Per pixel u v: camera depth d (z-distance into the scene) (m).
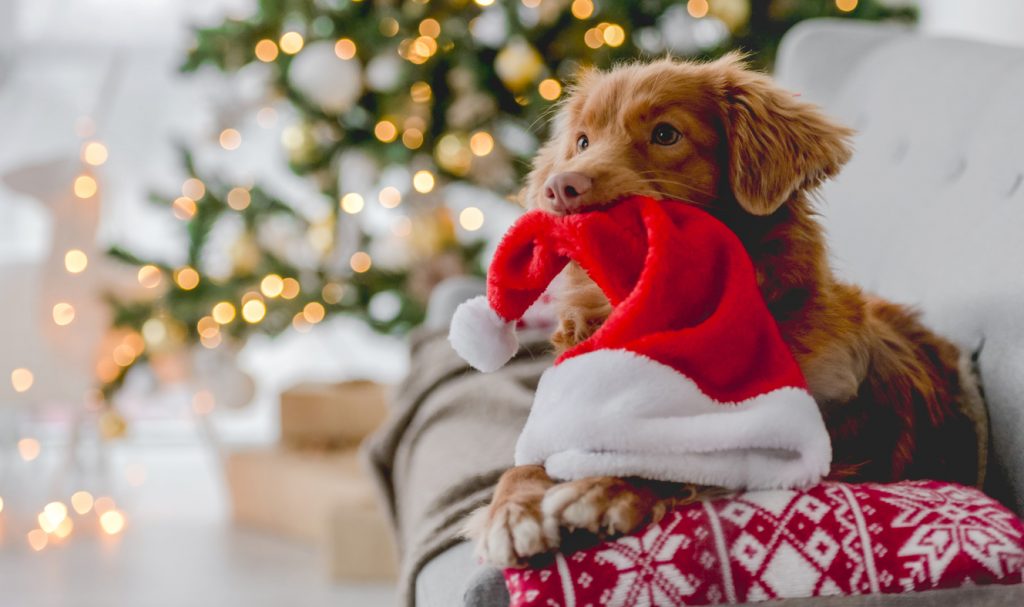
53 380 3.07
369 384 3.51
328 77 2.94
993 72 1.78
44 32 4.47
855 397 1.27
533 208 1.43
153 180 4.51
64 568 3.04
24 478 3.92
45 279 3.07
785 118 1.26
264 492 3.34
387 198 3.45
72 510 3.53
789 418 1.09
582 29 3.10
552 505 1.05
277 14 3.25
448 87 3.23
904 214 1.84
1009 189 1.55
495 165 3.27
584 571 1.05
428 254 3.43
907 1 3.47
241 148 4.54
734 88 1.29
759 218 1.27
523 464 1.17
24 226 4.46
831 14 3.23
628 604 1.04
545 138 3.08
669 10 3.17
